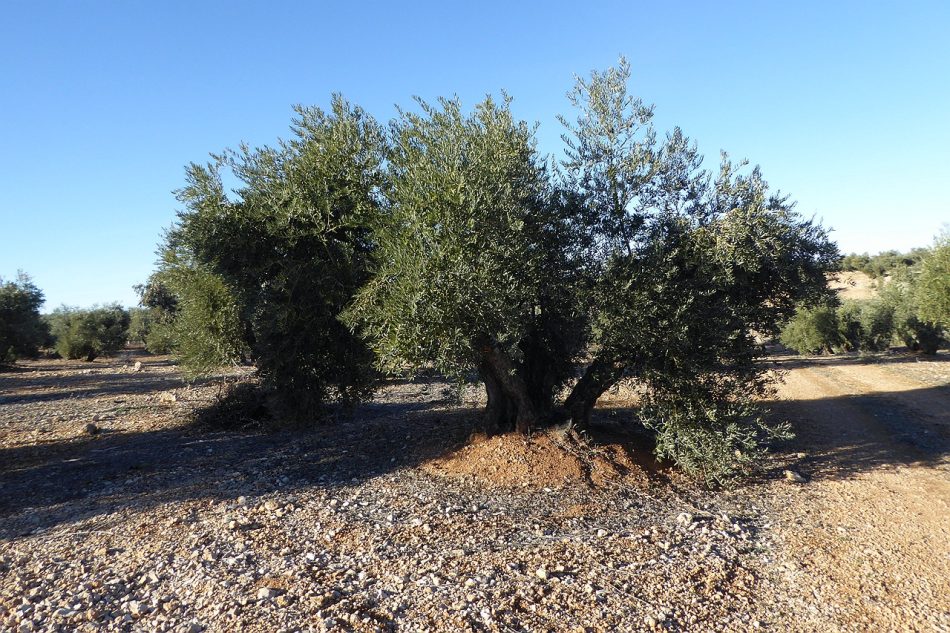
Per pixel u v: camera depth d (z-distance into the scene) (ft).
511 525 25.95
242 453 41.60
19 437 48.14
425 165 27.91
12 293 113.29
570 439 35.55
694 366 31.32
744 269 32.22
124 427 52.49
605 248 33.68
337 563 21.56
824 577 22.22
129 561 22.04
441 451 37.70
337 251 34.91
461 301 25.91
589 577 20.84
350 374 41.50
